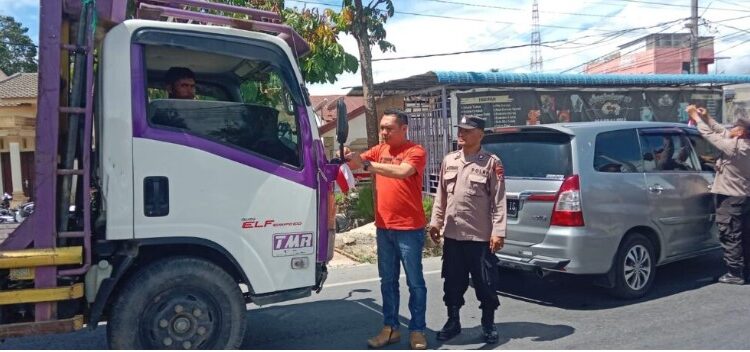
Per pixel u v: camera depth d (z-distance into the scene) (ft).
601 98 45.55
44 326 12.12
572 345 15.56
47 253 11.80
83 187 12.26
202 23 15.16
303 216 13.84
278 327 17.81
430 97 44.04
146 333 12.68
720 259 25.70
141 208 12.45
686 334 16.14
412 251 15.05
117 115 12.36
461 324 17.72
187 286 12.88
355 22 32.58
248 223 13.30
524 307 19.31
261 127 13.62
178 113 12.92
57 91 11.92
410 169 14.53
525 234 19.13
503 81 40.22
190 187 12.82
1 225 13.29
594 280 19.56
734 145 20.58
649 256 19.97
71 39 12.62
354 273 25.49
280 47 13.97
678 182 20.84
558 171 18.76
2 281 11.94
